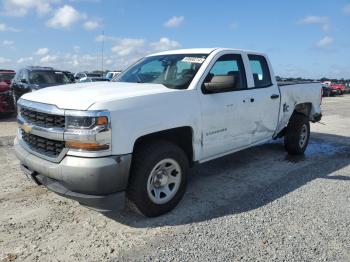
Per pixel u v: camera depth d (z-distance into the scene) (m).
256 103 5.66
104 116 3.54
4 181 5.34
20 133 4.52
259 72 6.02
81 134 3.52
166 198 4.23
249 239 3.71
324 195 4.99
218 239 3.70
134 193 3.95
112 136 3.60
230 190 5.15
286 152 7.51
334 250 3.53
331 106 20.70
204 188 5.22
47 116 3.83
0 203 4.52
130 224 4.02
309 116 7.78
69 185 3.65
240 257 3.37
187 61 5.02
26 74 13.78
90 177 3.52
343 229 3.96
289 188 5.26
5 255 3.34
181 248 3.52
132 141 3.77
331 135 9.89
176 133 4.52
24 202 4.57
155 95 4.07
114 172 3.62
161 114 4.06
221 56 5.13
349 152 7.70
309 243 3.65
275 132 6.48
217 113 4.85
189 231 3.87
